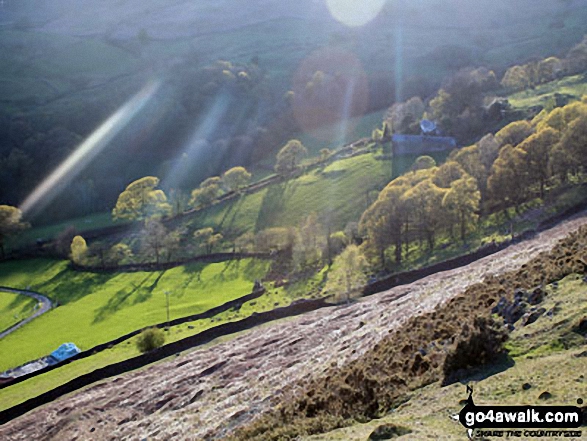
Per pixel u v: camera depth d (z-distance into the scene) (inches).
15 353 3496.6
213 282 4608.8
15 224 5989.2
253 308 3550.7
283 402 1385.3
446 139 6131.9
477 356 941.8
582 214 3021.7
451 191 3700.8
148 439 1679.4
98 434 1972.2
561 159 3548.2
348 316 2544.3
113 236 6259.8
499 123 6131.9
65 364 3127.5
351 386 1078.4
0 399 2728.8
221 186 6973.4
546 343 926.4
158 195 6545.3
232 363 2277.3
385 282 3191.4
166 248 5275.6
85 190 7155.5
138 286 4736.7
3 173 7377.0
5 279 5251.0
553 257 1409.9
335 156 7081.7
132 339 3378.4
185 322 3555.6
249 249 5177.2
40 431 2186.3
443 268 3112.7
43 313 4313.5
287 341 2390.5
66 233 5880.9
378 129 7519.7
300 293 3700.8
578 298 1043.3
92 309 4264.3
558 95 6353.3
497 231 3503.9
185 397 2031.3
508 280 1418.6
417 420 786.8
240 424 1401.3
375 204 4114.2
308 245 4532.5
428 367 1044.5
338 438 799.1
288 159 6830.7
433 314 1433.3
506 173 3745.1
